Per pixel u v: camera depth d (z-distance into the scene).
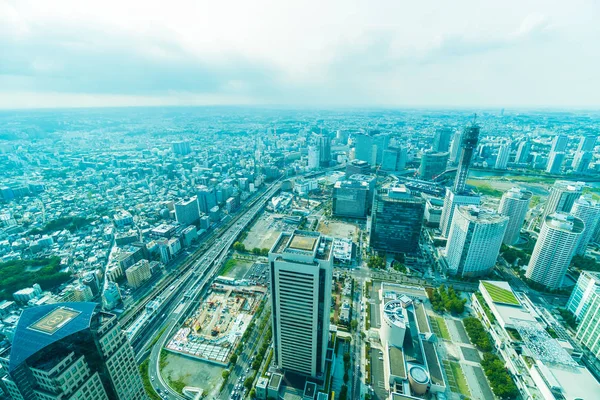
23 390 170.62
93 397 186.00
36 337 168.62
